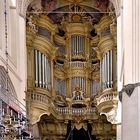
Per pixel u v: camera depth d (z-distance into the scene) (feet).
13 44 82.07
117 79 90.68
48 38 98.99
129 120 65.05
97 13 105.60
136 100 64.39
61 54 105.29
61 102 102.99
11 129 59.11
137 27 67.10
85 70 104.06
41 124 101.81
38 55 96.53
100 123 102.12
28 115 88.74
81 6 105.50
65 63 104.58
